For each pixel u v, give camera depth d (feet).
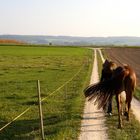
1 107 55.42
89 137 37.93
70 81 89.61
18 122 44.68
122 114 47.78
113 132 39.50
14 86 80.69
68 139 36.65
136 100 62.85
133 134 38.42
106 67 45.65
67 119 45.96
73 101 58.65
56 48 379.55
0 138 37.63
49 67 136.05
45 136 36.88
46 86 80.18
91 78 98.32
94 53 295.07
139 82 90.07
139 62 183.73
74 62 169.99
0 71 116.88
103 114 49.42
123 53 306.96
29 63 155.02
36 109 53.16
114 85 38.88
